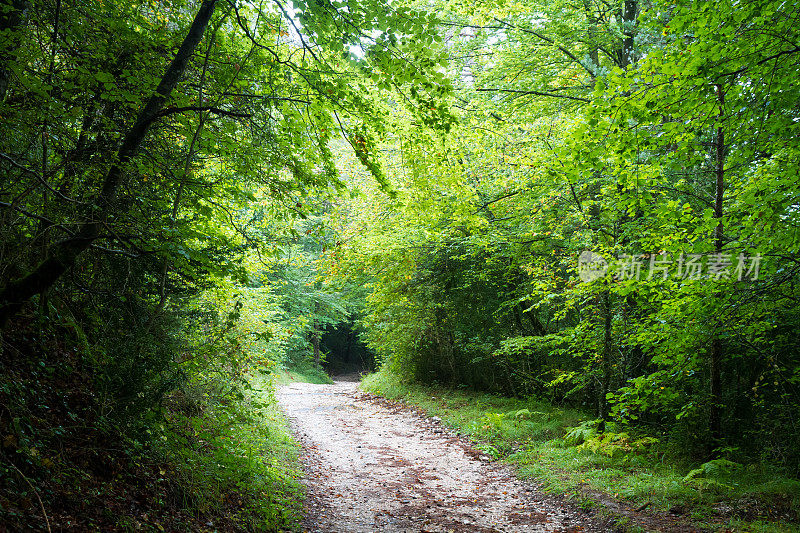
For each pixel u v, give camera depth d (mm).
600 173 9570
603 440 8711
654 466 7887
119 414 4492
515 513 6395
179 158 5539
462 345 15086
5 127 3857
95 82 4141
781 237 5691
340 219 13609
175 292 6102
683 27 5215
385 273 14242
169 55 5418
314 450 9148
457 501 6832
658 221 7188
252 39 5098
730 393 8891
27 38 4020
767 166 6242
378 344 19766
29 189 3631
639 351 10203
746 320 6777
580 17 10148
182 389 6418
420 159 7324
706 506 6004
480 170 12094
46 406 3994
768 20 4785
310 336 30484
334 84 5508
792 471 7160
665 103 5258
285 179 7348
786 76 5102
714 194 8375
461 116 9227
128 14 5277
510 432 10352
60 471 3635
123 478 4180
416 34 4695
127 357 4770
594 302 10039
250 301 9703
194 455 5477
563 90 10898
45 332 4633
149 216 4594
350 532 5551
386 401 16266
